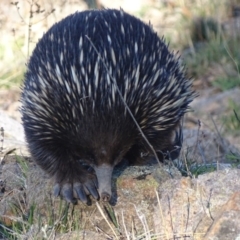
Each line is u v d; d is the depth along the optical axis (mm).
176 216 9406
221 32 25656
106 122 9289
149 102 9688
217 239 8758
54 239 9594
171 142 11070
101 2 29875
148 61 9727
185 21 27391
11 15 25812
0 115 14828
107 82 9141
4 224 10562
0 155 12430
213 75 24125
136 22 10578
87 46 9555
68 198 9922
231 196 9219
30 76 10312
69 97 9305
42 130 9891
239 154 14898
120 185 10148
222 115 20953
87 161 9711
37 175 10633
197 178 9938
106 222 9938
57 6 25953
